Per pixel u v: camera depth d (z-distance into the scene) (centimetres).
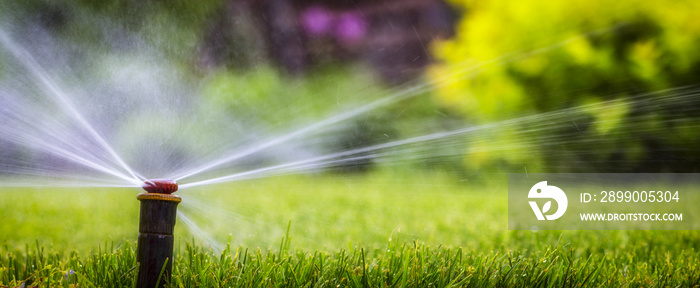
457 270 210
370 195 615
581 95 741
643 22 696
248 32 891
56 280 194
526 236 359
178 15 779
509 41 764
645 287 221
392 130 875
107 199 524
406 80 928
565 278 201
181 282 183
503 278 199
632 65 712
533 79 761
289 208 487
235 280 192
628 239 366
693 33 679
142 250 164
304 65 945
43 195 536
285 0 941
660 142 727
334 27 963
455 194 640
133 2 740
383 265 218
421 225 409
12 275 206
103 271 198
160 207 165
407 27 946
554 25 729
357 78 950
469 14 805
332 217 438
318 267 205
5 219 385
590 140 748
